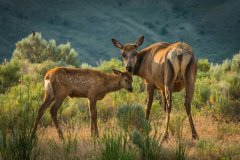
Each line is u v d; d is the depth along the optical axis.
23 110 44.81
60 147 36.34
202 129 44.94
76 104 54.69
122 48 50.12
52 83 43.31
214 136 41.78
